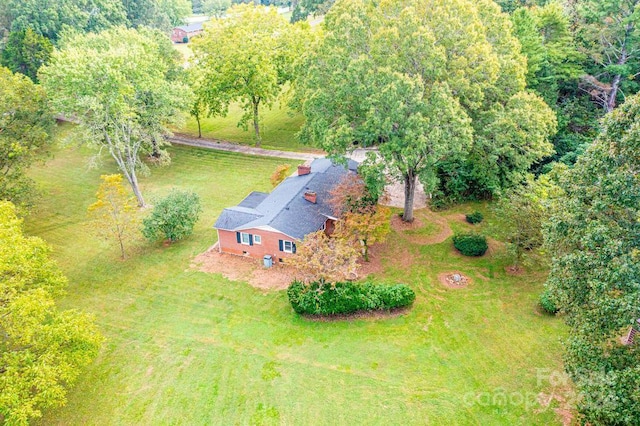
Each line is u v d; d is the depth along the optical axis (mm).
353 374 22938
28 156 37969
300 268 28000
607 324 17078
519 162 31672
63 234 38094
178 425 20781
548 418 19969
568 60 43781
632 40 42094
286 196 34938
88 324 22266
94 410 21719
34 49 67250
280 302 28453
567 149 40094
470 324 25812
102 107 35656
